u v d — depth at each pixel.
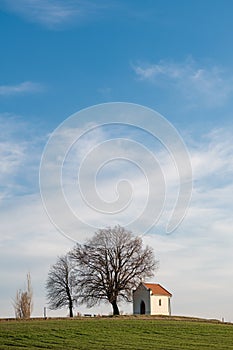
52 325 65.12
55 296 99.31
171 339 58.25
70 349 48.84
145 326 67.56
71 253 93.56
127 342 54.81
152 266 94.06
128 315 86.31
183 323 72.69
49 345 50.97
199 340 58.06
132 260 92.62
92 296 91.38
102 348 50.00
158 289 105.25
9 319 73.56
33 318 75.50
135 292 104.88
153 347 51.88
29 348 48.72
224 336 61.53
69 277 99.50
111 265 92.44
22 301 92.50
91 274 92.06
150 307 102.38
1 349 47.62
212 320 83.69
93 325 66.38
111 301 91.19
